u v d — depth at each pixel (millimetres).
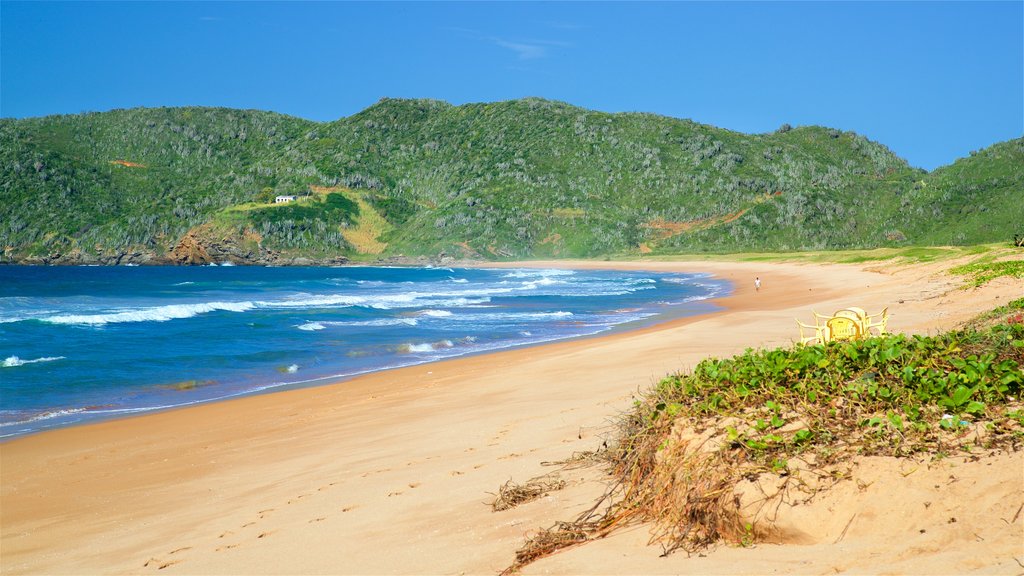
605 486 5500
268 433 11859
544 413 10156
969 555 3074
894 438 4230
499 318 32031
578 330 26969
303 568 5004
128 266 182125
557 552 4332
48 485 9391
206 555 5809
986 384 4715
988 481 3570
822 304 30125
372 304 40938
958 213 166250
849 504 3744
